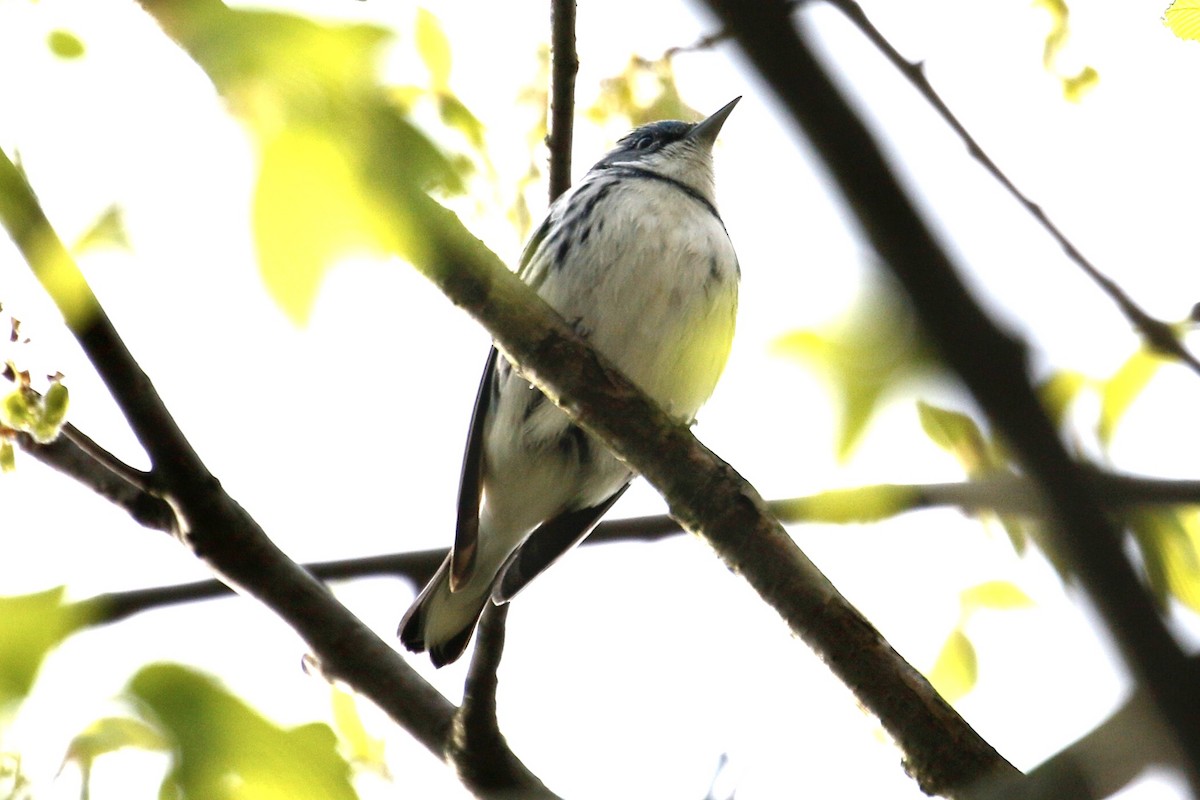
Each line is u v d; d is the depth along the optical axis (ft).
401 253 12.08
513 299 20.01
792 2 7.86
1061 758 11.09
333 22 12.55
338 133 12.01
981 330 8.22
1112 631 8.77
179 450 22.39
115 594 20.61
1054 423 8.46
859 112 7.93
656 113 28.71
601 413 20.35
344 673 23.70
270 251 11.74
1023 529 21.62
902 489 20.16
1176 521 17.04
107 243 14.01
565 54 26.27
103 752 16.14
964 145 20.27
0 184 14.48
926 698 18.48
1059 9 22.34
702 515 20.01
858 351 13.00
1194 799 8.62
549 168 26.76
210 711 16.52
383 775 23.39
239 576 23.25
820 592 19.35
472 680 22.30
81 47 15.07
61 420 19.54
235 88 12.15
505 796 22.47
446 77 19.95
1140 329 19.85
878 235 8.12
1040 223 20.36
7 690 16.48
